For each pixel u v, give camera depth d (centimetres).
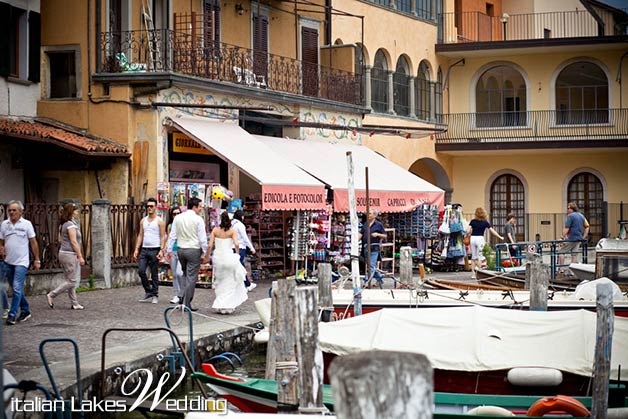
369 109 3497
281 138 3009
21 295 1650
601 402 936
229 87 2738
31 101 2547
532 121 4459
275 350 1191
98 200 2259
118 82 2536
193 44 2708
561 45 4303
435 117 4409
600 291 934
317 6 3416
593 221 4503
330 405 965
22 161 2447
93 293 2147
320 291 1603
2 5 2414
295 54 3372
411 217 3328
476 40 4772
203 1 2883
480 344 1198
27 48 2512
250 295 2288
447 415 952
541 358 1177
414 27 4181
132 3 2647
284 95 2992
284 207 2556
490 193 4584
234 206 2647
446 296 1652
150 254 1986
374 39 3862
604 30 5003
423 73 4303
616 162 4456
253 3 3138
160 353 1380
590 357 1168
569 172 4509
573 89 4462
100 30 2581
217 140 2595
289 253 2870
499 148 4375
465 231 3403
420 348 1207
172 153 2639
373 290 1750
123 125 2530
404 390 328
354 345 1246
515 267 2909
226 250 1886
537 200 4538
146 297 1998
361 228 2502
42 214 2109
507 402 1071
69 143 2344
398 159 4019
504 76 4503
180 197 2555
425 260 3359
